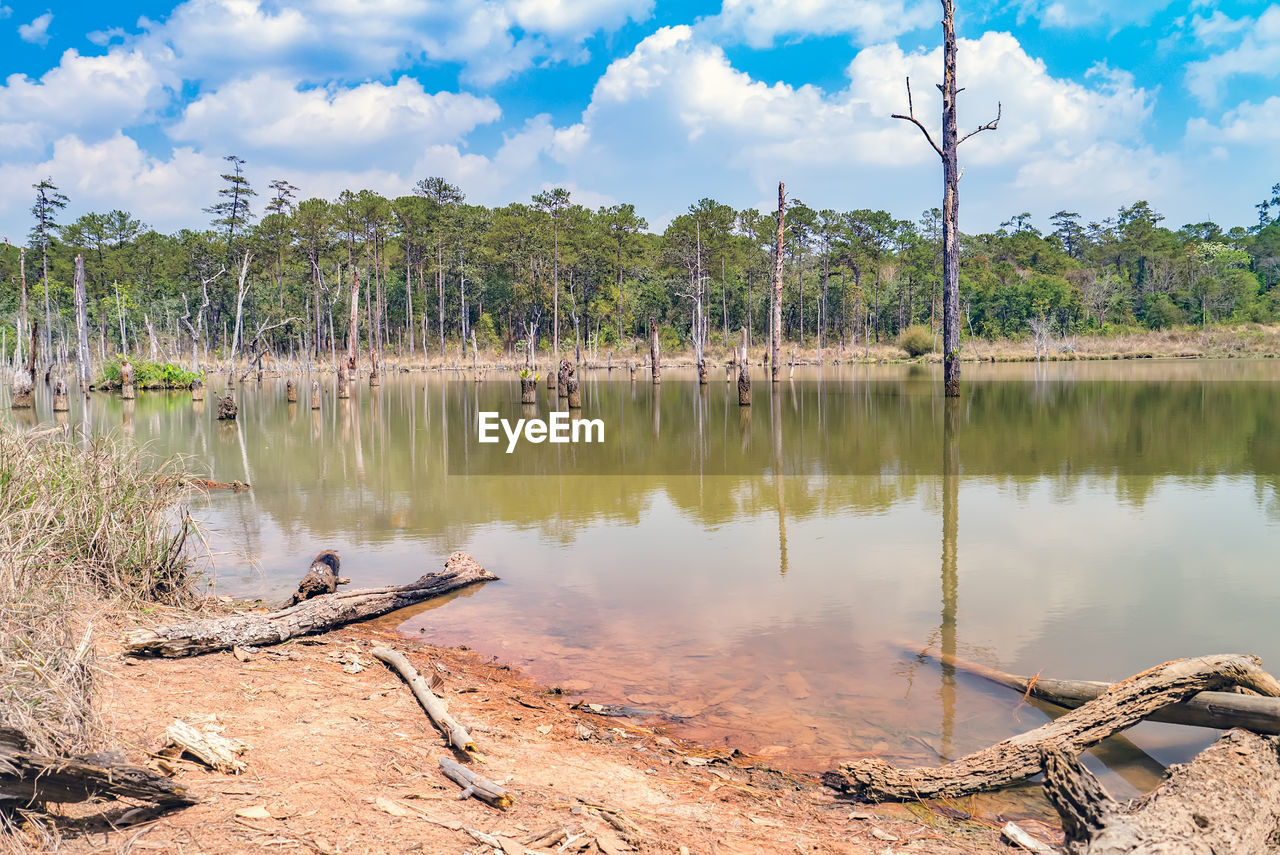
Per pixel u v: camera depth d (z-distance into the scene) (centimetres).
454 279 8175
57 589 441
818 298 8188
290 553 827
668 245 7331
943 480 1161
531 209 7562
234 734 369
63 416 2386
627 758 398
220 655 509
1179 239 11294
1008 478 1162
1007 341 7438
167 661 478
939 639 555
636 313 7869
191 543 798
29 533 468
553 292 7375
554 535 893
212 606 622
